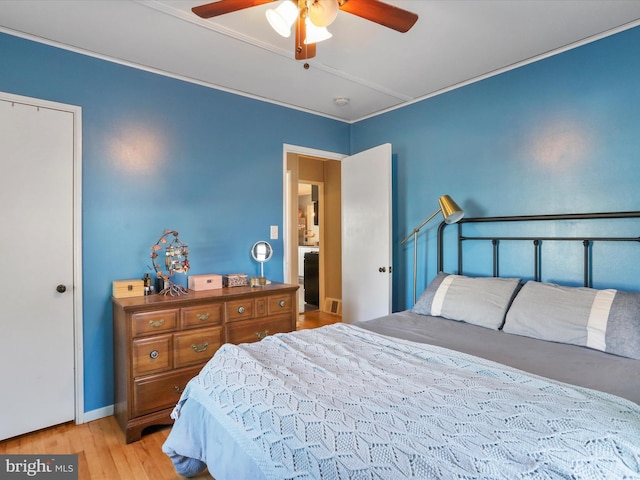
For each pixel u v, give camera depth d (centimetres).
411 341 187
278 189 332
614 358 166
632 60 208
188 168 280
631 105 209
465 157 289
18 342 217
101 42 226
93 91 240
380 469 87
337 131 377
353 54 243
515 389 122
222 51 238
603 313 182
